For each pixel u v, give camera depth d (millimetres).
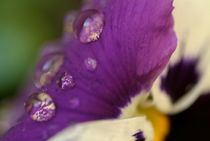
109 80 96
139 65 94
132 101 97
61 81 96
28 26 193
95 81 96
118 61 95
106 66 96
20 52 188
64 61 99
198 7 101
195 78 102
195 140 104
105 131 89
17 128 96
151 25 94
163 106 101
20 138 94
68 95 96
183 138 103
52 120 95
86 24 98
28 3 197
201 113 104
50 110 96
